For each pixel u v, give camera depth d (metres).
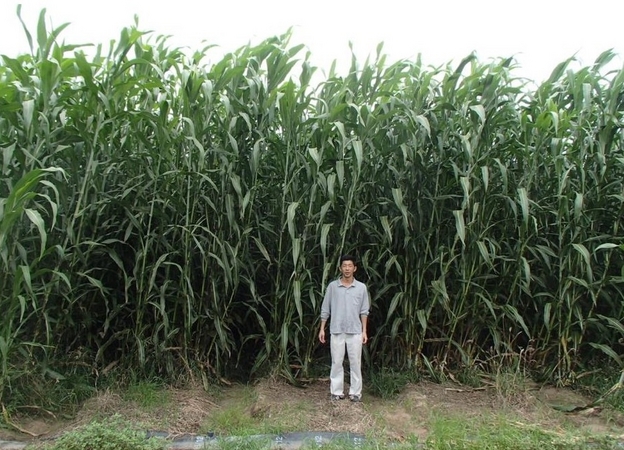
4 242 3.47
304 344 4.89
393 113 4.36
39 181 3.36
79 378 4.28
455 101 4.81
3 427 3.64
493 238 4.93
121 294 4.77
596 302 4.77
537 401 4.35
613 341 4.84
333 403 4.24
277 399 4.29
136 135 4.20
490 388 4.57
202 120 4.48
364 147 4.59
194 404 4.13
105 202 4.21
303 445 3.53
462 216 4.30
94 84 3.93
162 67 4.61
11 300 3.57
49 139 3.84
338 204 4.77
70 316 4.23
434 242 4.93
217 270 4.63
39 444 3.45
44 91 3.90
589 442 3.50
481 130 4.45
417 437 3.71
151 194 4.59
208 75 4.56
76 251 4.06
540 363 4.88
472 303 4.80
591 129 4.70
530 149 4.73
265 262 4.98
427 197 4.71
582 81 4.72
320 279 4.89
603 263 4.91
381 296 5.07
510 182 4.87
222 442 3.51
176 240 4.68
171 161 4.46
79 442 3.19
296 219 4.73
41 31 4.12
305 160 4.50
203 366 4.67
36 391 3.96
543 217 5.01
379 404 4.43
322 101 4.54
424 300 4.91
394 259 4.64
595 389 4.56
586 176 4.86
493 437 3.49
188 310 4.46
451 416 4.03
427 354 4.99
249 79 4.51
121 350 4.62
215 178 4.68
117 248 4.74
